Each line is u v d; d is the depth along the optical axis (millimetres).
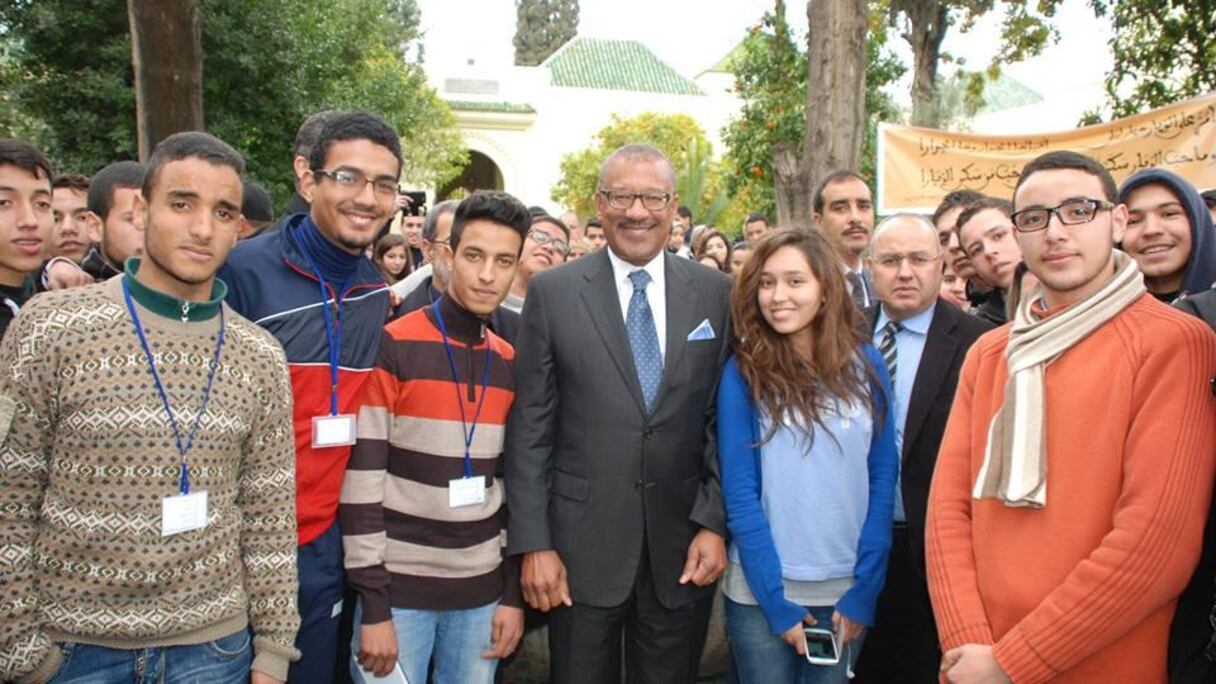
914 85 11797
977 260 3371
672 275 2857
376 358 2576
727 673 3293
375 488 2514
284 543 2199
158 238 1969
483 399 2666
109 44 9727
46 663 1866
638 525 2672
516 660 3365
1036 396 1962
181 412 1950
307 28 10883
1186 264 2670
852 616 2508
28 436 1857
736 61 10672
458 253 2605
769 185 10516
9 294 2738
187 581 1965
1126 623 1793
